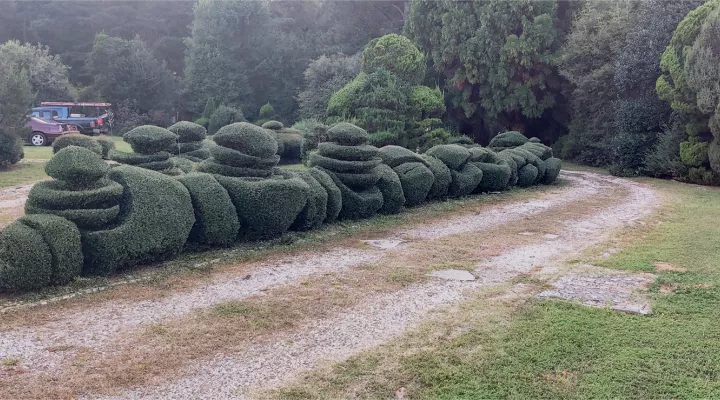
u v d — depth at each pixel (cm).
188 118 3734
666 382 385
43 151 2148
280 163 1834
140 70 3556
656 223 1001
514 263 733
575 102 2172
